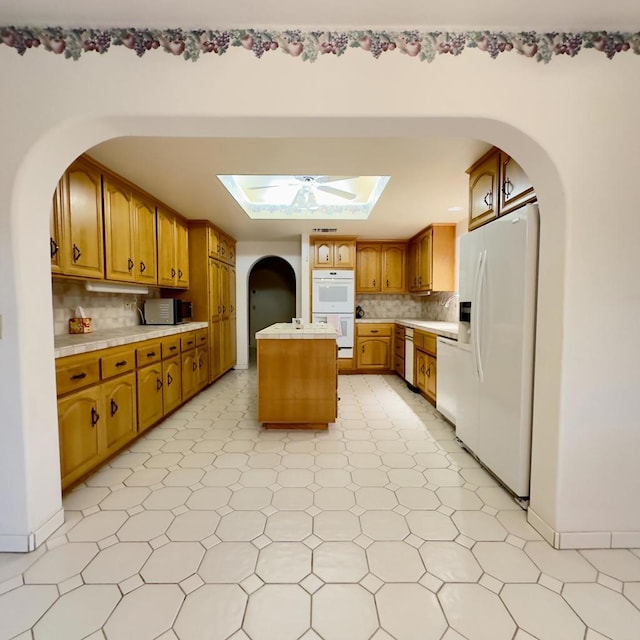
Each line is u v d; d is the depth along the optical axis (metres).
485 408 2.10
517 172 1.91
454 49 1.36
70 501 1.83
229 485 2.00
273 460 2.32
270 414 2.82
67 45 1.33
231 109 1.36
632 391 1.46
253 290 8.11
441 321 4.63
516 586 1.29
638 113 1.39
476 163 2.39
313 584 1.29
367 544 1.51
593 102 1.38
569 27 1.35
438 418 3.19
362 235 4.92
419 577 1.33
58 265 2.07
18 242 1.40
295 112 1.36
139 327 3.26
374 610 1.18
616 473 1.49
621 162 1.40
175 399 3.19
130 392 2.44
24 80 1.34
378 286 5.24
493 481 2.06
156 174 2.61
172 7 1.25
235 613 1.17
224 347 4.79
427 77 1.36
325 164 2.42
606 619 1.16
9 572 1.35
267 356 2.80
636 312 1.44
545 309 1.55
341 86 1.36
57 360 1.76
